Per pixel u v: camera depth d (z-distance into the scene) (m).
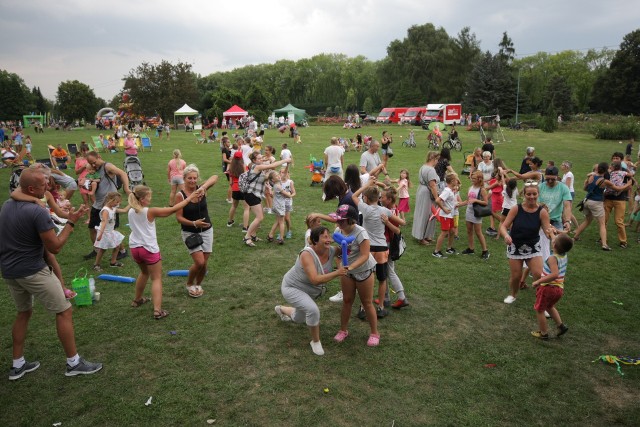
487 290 6.78
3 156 20.16
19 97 95.25
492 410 4.05
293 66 109.56
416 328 5.59
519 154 25.81
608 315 5.99
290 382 4.41
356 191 6.18
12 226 4.10
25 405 4.04
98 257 7.48
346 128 50.56
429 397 4.21
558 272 5.04
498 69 64.25
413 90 75.12
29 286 4.19
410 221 10.93
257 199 8.59
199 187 6.31
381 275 5.71
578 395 4.30
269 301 6.28
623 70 63.97
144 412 3.94
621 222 8.95
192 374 4.52
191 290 6.39
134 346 5.04
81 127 64.69
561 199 7.72
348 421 3.87
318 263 4.81
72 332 4.46
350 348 5.07
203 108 65.81
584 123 46.69
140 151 27.73
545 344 5.23
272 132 46.38
